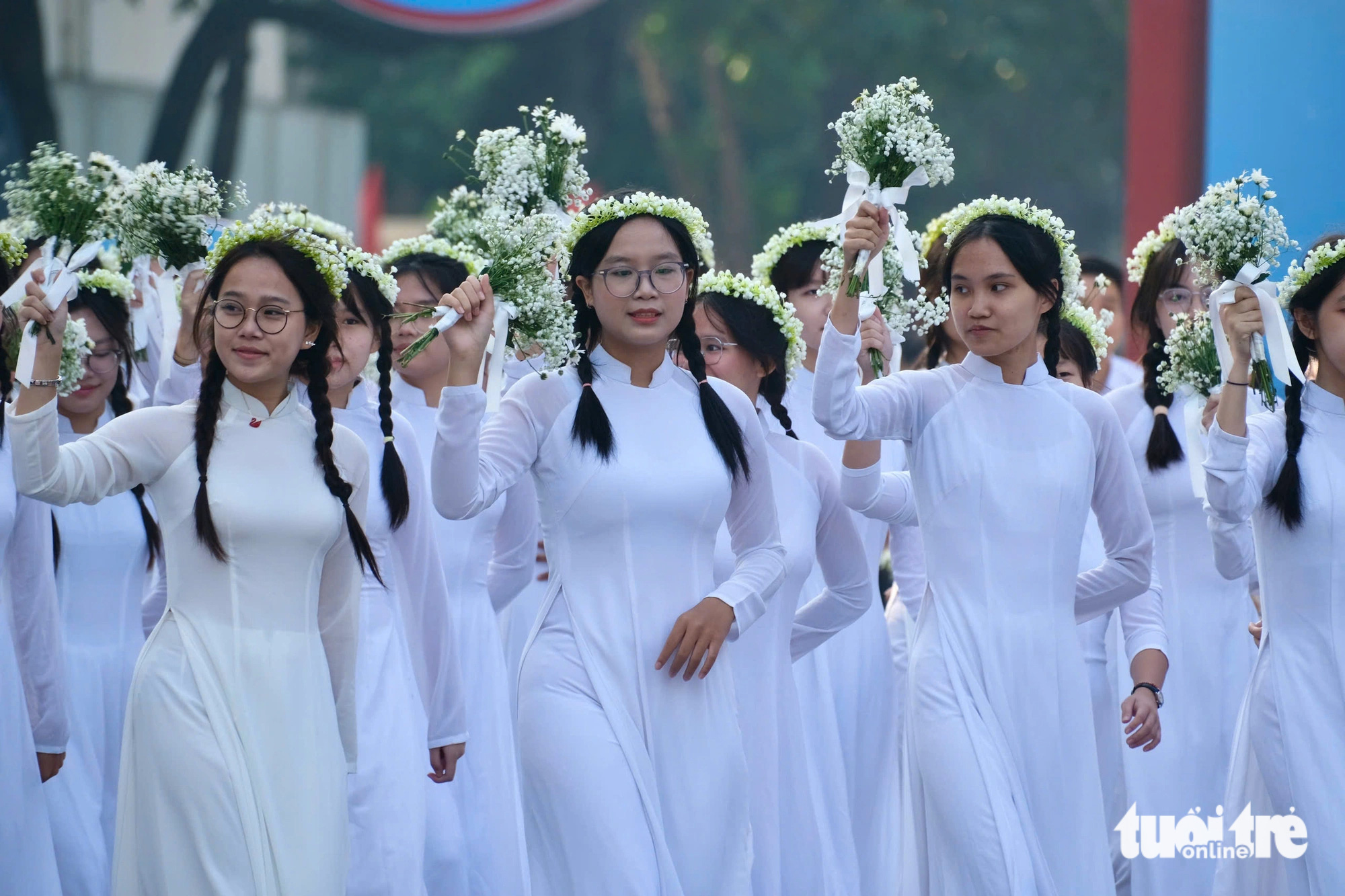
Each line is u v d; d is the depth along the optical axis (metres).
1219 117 37.00
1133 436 22.75
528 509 21.08
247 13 64.75
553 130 18.86
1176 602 22.61
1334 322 17.66
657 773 16.08
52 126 62.97
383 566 19.05
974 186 77.75
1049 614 17.50
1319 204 36.09
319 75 77.38
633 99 80.50
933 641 17.42
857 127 17.14
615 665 16.03
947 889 16.77
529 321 16.39
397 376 22.36
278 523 15.29
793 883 18.78
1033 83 76.69
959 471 17.53
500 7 65.38
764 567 17.02
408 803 18.25
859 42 76.94
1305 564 17.66
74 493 14.91
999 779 16.72
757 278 23.16
